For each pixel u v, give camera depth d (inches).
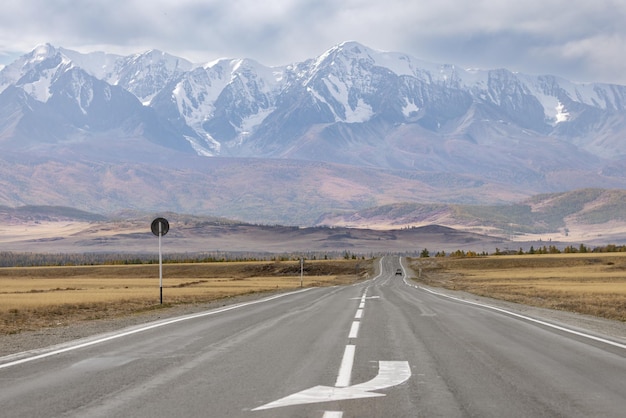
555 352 666.8
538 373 545.6
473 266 7057.1
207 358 623.2
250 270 7337.6
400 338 781.3
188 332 848.3
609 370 561.3
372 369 563.5
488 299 1775.3
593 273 5329.7
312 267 7514.8
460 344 727.1
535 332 854.5
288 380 514.3
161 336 802.2
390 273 6688.0
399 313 1178.6
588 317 1167.6
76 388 483.2
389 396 456.8
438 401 442.3
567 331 868.0
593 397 456.1
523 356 638.5
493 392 470.9
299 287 3181.6
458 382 506.6
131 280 5374.0
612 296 1927.9
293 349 684.7
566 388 485.4
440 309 1290.6
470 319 1049.5
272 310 1270.9
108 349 684.7
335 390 476.4
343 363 593.6
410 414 408.2
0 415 404.5
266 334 823.7
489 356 637.9
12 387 486.9
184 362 599.8
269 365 583.2
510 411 416.2
